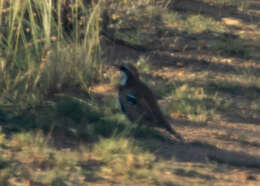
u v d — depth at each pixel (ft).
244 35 197.26
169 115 114.73
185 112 117.08
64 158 79.36
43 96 110.73
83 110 105.60
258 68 163.43
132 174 76.79
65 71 119.55
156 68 153.38
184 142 98.73
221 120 116.57
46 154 80.48
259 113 124.67
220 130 109.29
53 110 104.12
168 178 77.61
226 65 163.84
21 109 102.22
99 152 85.40
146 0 196.24
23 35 118.83
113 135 92.32
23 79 112.78
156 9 199.82
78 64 124.57
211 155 92.27
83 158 82.28
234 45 180.14
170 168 82.38
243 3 244.01
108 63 146.30
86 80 125.18
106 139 90.84
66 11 145.79
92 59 132.05
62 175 72.90
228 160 90.94
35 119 98.02
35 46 118.83
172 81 141.59
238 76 153.99
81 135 93.71
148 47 169.37
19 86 111.75
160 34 182.80
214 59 167.53
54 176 71.46
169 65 157.79
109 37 162.20
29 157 78.89
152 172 78.28
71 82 121.80
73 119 101.65
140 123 98.43
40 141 86.28
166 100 124.47
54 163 77.36
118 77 132.46
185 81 143.02
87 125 98.58
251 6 252.83
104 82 129.49
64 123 98.37
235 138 104.83
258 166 89.86
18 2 113.60
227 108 125.80
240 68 161.48
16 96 106.52
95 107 109.60
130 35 173.88
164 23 194.39
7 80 109.91
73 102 107.76
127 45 165.99
